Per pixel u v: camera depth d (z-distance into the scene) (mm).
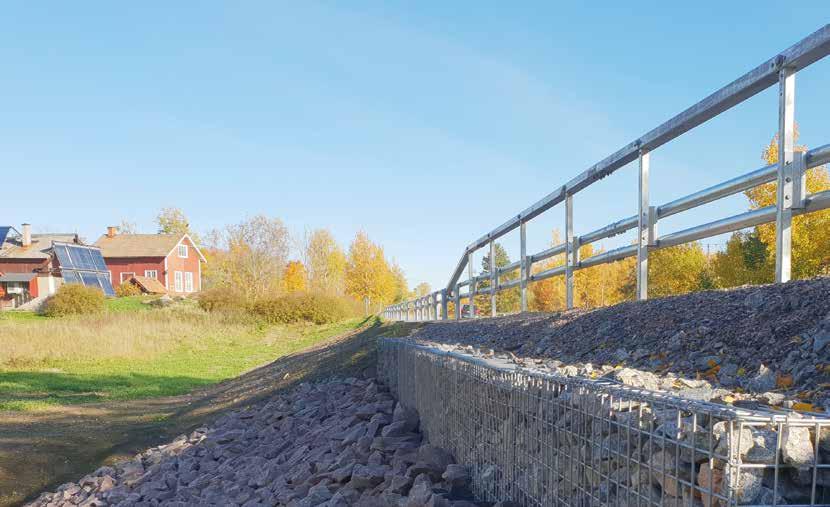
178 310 38094
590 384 2742
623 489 2449
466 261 13984
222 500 7492
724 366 3379
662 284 24641
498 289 11250
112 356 24844
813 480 1794
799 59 3693
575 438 2865
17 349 23828
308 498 5695
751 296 4016
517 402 3568
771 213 4102
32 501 9422
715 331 3861
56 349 24469
